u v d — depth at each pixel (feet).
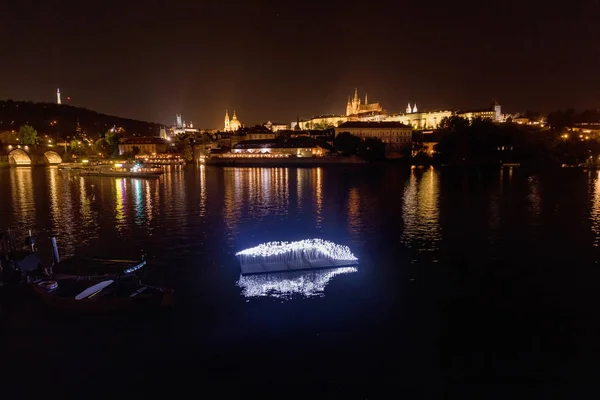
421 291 114.21
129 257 140.87
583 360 82.58
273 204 254.06
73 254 145.79
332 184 365.20
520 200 267.59
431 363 81.41
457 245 159.33
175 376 77.61
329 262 134.41
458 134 637.71
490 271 130.41
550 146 636.48
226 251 148.87
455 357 83.41
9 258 116.57
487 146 619.67
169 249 151.64
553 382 75.97
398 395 72.43
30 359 82.64
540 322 97.55
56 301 100.01
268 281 120.06
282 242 152.76
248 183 376.48
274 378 76.89
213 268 130.31
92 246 156.04
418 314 100.68
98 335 90.84
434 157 646.74
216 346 86.79
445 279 123.13
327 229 186.09
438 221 202.80
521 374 78.18
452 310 103.09
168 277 122.62
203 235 173.17
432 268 132.67
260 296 109.81
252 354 84.07
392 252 149.69
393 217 212.84
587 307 105.29
